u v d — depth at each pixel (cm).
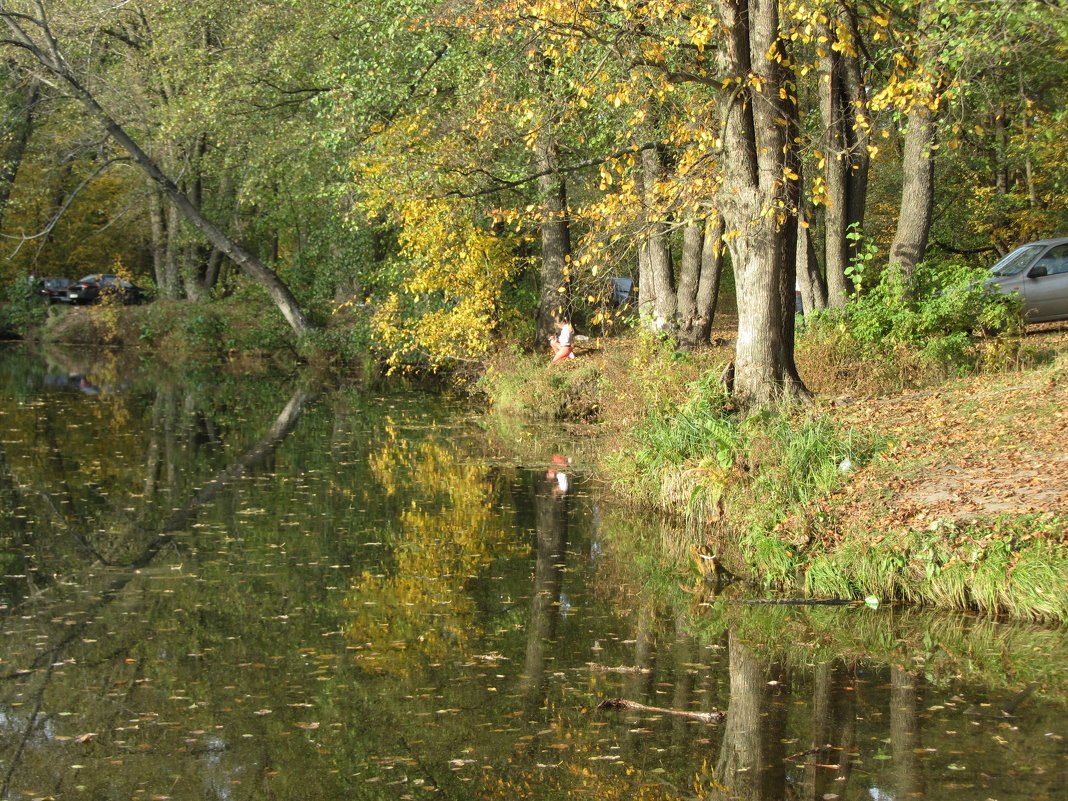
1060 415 1152
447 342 2445
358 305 3153
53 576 1036
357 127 2184
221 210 3709
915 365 1505
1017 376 1392
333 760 626
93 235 4647
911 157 1675
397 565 1072
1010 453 1048
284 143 2759
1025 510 885
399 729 670
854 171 1795
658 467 1275
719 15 1226
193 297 3919
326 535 1198
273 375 3191
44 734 668
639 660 789
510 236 2309
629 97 1243
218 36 3036
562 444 1808
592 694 723
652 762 616
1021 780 571
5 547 1146
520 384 2194
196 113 2903
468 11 1561
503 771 608
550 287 2417
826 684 730
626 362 1895
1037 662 750
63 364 3375
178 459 1709
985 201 2603
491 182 1914
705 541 1111
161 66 2995
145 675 770
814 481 1040
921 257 1691
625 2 1123
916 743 625
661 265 2102
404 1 1925
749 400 1302
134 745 651
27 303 4209
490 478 1519
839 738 637
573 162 2116
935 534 887
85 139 3234
